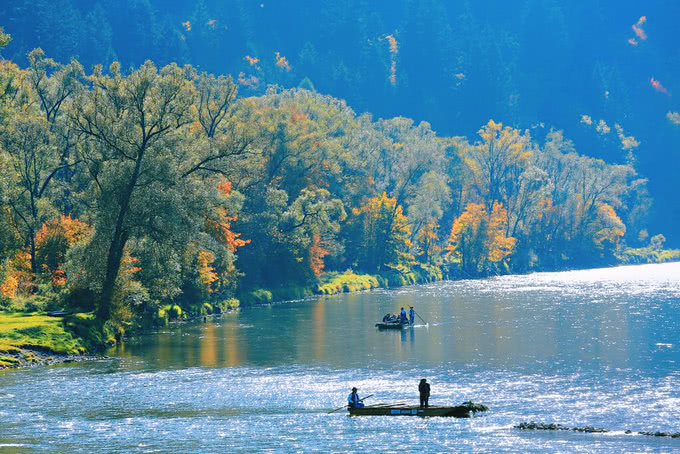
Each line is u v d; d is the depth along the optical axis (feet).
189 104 640.99
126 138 621.31
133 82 621.72
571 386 457.68
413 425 387.14
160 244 634.02
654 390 444.55
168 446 357.61
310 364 536.01
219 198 655.35
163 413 410.31
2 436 370.53
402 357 561.02
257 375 499.10
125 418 399.85
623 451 341.82
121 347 606.96
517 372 499.92
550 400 426.92
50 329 581.94
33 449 352.28
